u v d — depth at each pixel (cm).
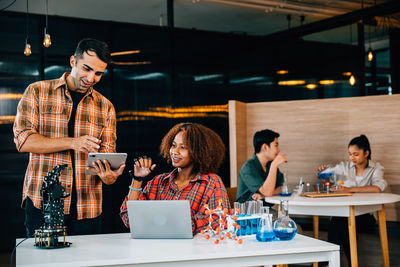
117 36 589
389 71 877
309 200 351
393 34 805
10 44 539
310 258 201
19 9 643
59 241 221
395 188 546
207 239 219
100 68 283
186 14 726
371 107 557
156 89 609
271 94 699
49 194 210
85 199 280
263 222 214
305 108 582
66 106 283
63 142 264
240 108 576
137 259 181
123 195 571
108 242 217
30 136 264
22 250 201
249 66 681
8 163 534
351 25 804
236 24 792
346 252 405
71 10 673
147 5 670
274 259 196
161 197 252
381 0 697
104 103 301
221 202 229
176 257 184
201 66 644
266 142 407
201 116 638
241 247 199
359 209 352
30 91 277
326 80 740
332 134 572
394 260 446
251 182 394
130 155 582
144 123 596
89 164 241
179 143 248
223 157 258
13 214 533
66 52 561
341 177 429
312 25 707
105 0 642
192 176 254
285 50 712
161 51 616
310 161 579
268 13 736
